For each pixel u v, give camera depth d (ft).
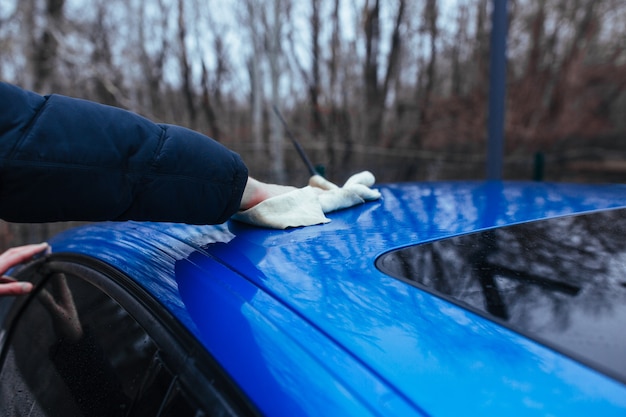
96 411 2.85
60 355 3.52
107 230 4.33
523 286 2.44
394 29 40.52
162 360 2.41
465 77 46.09
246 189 3.84
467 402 1.68
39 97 2.73
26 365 3.94
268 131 37.29
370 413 1.67
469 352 1.93
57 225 16.06
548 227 3.47
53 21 22.74
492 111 15.61
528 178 35.09
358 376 1.84
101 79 26.68
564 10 43.52
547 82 43.32
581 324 2.08
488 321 2.14
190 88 37.65
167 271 2.98
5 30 21.89
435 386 1.76
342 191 4.41
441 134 43.34
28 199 2.60
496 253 2.92
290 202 3.84
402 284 2.53
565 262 2.74
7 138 2.47
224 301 2.48
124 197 2.86
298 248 3.15
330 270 2.75
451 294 2.40
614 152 42.45
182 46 36.01
